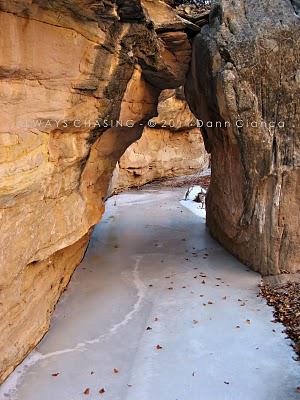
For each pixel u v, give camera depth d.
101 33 8.57
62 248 8.94
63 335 8.71
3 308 6.77
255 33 10.25
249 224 11.46
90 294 10.49
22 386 7.13
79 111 8.82
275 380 7.21
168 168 27.69
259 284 10.80
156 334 8.62
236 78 10.37
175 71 12.56
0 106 6.39
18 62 6.60
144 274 11.71
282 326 8.79
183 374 7.43
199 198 20.92
